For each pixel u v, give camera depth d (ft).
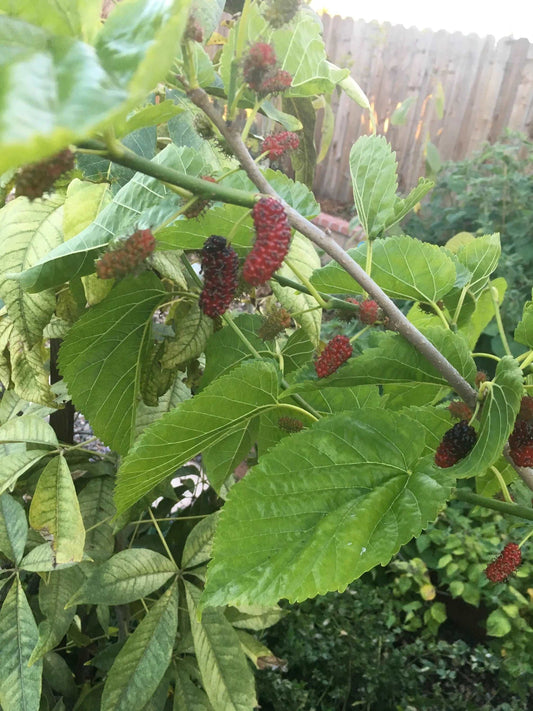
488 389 0.69
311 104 1.21
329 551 0.61
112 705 1.08
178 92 0.96
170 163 0.76
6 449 1.24
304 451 0.65
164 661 1.12
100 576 1.13
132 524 1.45
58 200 0.93
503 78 6.16
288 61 0.70
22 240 0.91
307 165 1.33
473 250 0.97
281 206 0.55
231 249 0.64
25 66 0.28
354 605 2.24
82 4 0.38
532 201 4.07
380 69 6.59
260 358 0.84
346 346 0.70
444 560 2.52
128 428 0.99
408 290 0.86
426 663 2.21
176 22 0.30
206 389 0.67
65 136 0.23
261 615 1.40
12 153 0.22
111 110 0.26
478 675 2.39
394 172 0.78
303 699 1.92
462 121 6.43
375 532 0.62
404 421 0.68
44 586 1.16
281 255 0.54
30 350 1.01
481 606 2.57
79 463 1.31
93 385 0.94
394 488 0.65
